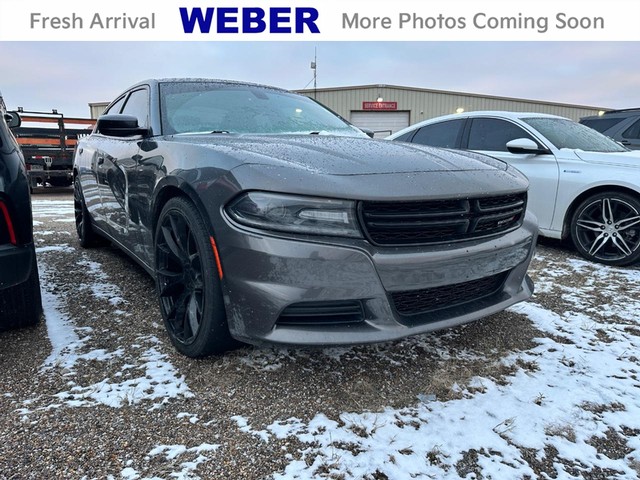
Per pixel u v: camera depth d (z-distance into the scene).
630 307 2.89
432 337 2.39
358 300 1.73
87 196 3.91
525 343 2.36
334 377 1.98
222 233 1.78
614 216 3.88
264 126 2.80
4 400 1.76
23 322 2.32
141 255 2.71
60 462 1.45
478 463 1.50
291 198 1.67
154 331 2.41
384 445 1.56
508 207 2.08
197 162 2.00
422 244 1.78
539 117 4.83
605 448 1.60
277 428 1.64
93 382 1.90
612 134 6.93
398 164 1.92
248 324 1.75
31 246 2.04
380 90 22.97
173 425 1.64
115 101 3.77
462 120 5.18
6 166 1.92
